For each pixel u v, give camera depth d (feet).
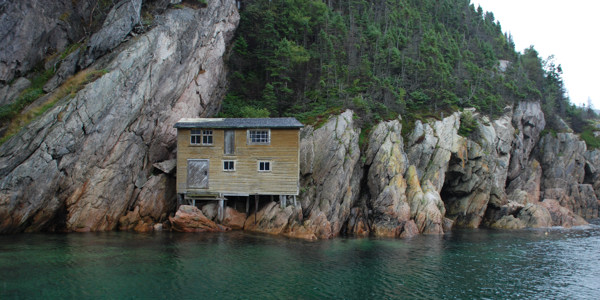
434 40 266.16
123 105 138.31
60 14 152.97
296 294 82.23
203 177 146.30
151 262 97.60
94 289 78.95
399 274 99.71
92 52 141.79
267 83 204.03
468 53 294.66
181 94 167.43
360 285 89.81
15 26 138.92
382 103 201.16
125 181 141.28
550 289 94.53
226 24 201.46
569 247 141.69
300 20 234.79
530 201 225.35
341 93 198.80
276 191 144.77
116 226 139.03
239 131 146.61
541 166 271.08
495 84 269.23
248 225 144.77
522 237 161.48
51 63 145.28
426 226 161.89
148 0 164.45
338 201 156.04
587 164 285.64
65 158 124.16
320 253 114.93
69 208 128.16
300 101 201.36
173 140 160.66
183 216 135.85
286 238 131.95
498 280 99.45
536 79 336.90
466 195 201.46
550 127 285.02
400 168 170.81
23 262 92.53
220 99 201.57
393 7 301.43
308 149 162.71
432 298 84.89
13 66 138.10
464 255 123.34
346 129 169.37
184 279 87.15
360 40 241.76
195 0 178.70
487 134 218.79
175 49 158.81
